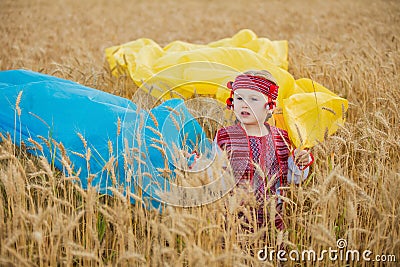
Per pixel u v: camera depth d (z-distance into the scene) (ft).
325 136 12.46
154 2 66.39
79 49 28.09
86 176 12.94
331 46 27.68
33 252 10.61
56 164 13.19
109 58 22.74
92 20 47.83
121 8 59.26
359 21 40.73
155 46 21.30
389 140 13.03
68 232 10.15
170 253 9.43
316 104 15.20
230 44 22.54
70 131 13.42
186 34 38.88
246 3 63.31
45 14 50.26
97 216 11.14
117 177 12.66
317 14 49.42
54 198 10.14
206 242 10.23
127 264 10.36
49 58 27.73
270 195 11.27
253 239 9.91
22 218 9.75
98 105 13.93
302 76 21.65
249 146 11.87
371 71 19.79
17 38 34.53
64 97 14.26
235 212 10.05
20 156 13.50
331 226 10.81
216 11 56.70
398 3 49.21
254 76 12.03
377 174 11.67
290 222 12.02
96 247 9.91
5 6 54.34
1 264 9.42
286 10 54.44
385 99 15.65
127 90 19.35
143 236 10.85
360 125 14.97
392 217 10.73
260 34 38.86
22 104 14.28
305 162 12.01
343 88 19.71
